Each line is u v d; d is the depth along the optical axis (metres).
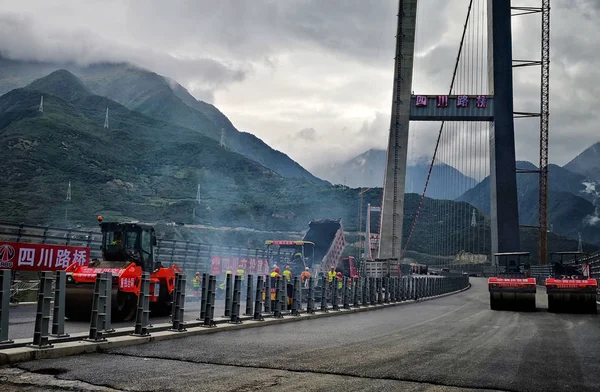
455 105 94.94
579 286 23.28
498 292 24.67
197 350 10.57
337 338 12.98
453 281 50.06
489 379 8.19
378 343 12.07
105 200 192.62
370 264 54.53
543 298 36.75
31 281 24.17
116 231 17.03
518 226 93.75
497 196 94.19
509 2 98.00
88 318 16.27
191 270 36.25
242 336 13.18
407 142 88.75
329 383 7.68
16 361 9.05
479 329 15.63
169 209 189.62
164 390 7.12
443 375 8.39
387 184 87.69
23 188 183.50
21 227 23.50
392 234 86.06
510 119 94.81
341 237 45.66
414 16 90.12
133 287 16.16
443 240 174.38
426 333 14.33
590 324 18.02
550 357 10.50
